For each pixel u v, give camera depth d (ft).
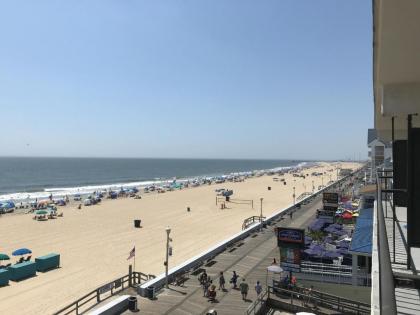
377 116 21.31
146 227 161.48
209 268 82.99
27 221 176.65
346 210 146.41
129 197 282.15
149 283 68.85
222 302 63.72
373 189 113.29
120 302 59.57
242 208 223.10
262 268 83.05
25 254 113.09
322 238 104.83
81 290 84.48
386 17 8.43
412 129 12.83
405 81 12.92
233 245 103.76
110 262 107.45
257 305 59.72
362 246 65.16
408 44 9.80
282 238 70.44
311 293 61.98
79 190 371.56
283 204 240.73
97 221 176.76
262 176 553.64
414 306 13.67
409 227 12.41
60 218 185.57
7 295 81.20
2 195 322.96
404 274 15.19
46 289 85.10
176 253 116.98
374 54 11.85
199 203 246.88
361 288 64.13
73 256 114.21
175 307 61.41
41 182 479.41
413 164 12.57
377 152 151.94
